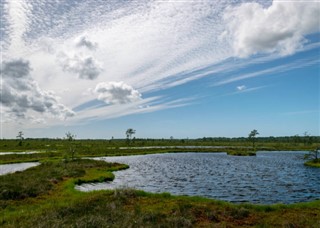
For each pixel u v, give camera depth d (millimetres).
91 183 39625
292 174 53188
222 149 133250
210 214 19297
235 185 40688
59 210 19328
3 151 104625
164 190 36531
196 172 55750
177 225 17250
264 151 132000
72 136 85750
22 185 29328
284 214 20750
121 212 19109
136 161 78562
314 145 171750
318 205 23781
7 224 16875
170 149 128500
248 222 18719
